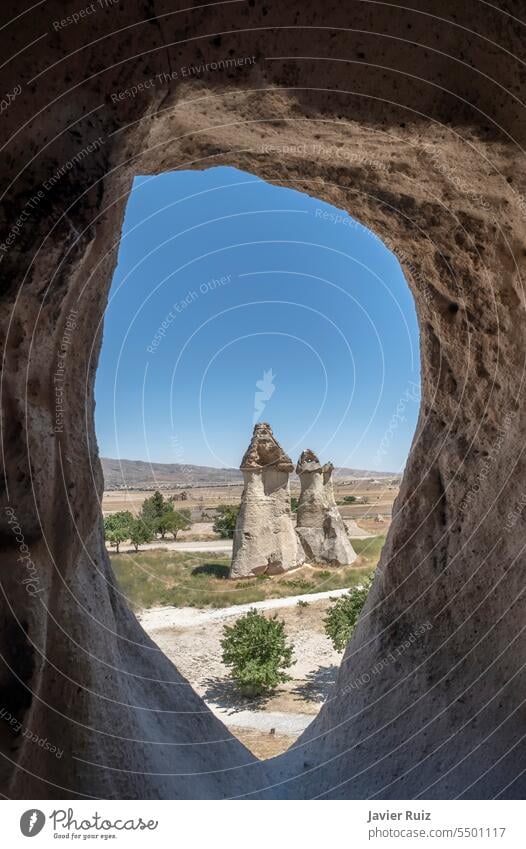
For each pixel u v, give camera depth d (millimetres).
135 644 3348
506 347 2773
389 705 3279
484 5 1819
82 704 2059
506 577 2707
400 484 3902
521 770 2328
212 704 6543
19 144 1607
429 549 3400
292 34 1845
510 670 2580
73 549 2072
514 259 2531
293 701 6562
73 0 1638
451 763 2633
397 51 1882
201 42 1805
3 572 1610
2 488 1612
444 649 3107
